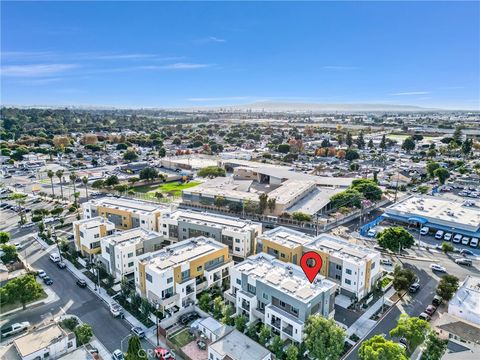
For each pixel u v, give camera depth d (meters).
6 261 87.88
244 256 87.12
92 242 88.12
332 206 135.12
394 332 55.88
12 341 56.88
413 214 116.12
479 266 88.25
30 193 156.50
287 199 128.88
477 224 105.25
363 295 72.69
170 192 164.38
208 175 190.62
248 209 126.94
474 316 60.62
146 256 73.25
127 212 101.62
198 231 93.38
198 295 72.12
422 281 80.69
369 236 107.62
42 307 70.25
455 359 51.75
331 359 52.41
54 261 89.19
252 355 51.56
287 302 59.09
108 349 58.41
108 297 73.88
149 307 66.44
